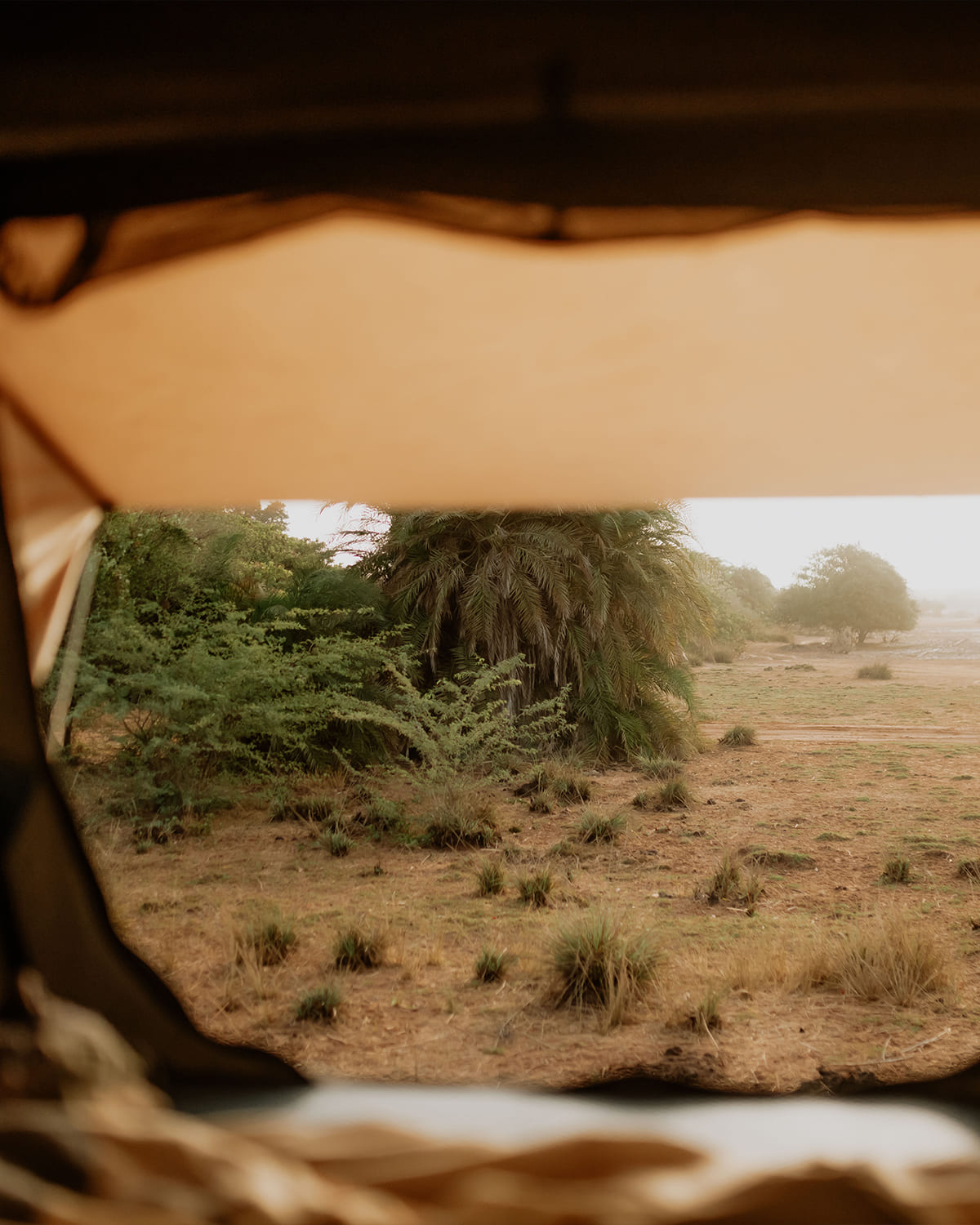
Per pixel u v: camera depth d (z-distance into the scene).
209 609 9.55
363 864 6.46
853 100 1.47
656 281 2.00
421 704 8.40
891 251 1.86
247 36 1.46
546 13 1.45
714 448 2.93
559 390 2.54
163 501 3.15
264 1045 3.60
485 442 2.89
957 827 7.66
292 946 4.71
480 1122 2.05
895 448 2.90
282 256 1.89
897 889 5.88
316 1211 0.99
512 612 10.62
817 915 5.36
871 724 15.70
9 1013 1.53
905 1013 3.94
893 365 2.37
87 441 2.68
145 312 2.10
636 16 1.44
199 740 7.95
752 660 34.12
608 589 10.85
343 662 9.35
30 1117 1.10
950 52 1.44
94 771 8.18
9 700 1.69
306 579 10.65
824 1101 2.20
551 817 8.04
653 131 1.57
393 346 2.29
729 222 1.58
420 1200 1.15
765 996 4.16
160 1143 1.07
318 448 2.91
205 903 5.48
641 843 7.13
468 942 4.89
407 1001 4.07
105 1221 0.92
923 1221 1.03
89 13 1.46
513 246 1.70
